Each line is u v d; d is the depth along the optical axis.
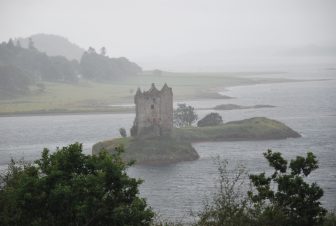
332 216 88.75
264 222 75.69
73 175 73.50
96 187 70.50
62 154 75.38
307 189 75.81
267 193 76.81
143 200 74.69
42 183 71.19
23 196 70.12
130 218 71.31
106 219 72.00
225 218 77.31
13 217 71.12
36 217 71.19
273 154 78.25
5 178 83.38
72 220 71.94
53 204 70.50
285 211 76.19
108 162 74.19
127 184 74.25
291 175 76.88
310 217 75.12
